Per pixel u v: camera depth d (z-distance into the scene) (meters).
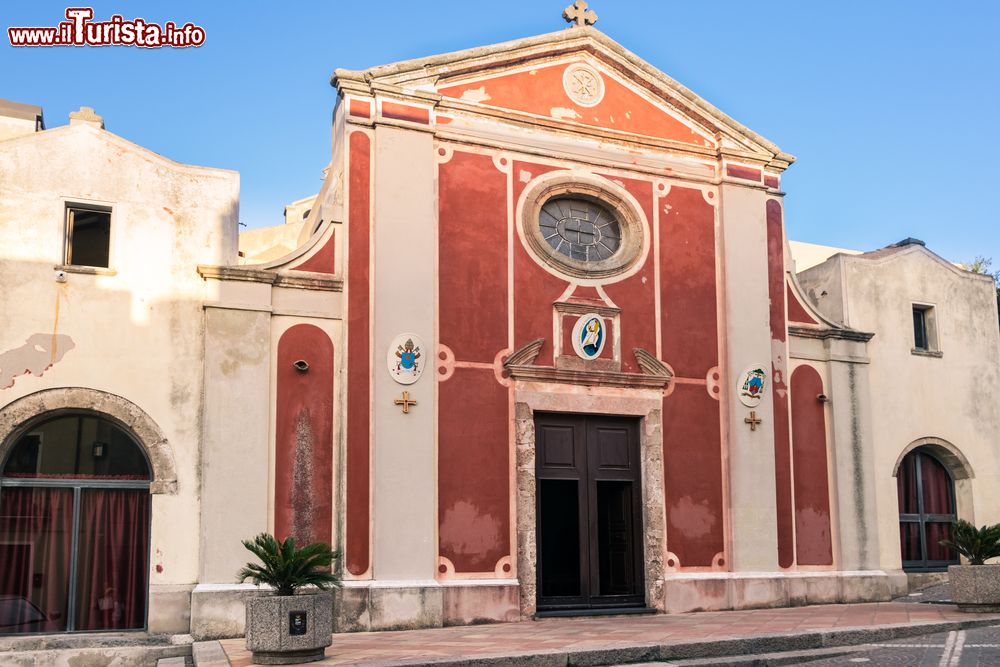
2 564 14.35
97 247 15.46
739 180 19.58
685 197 19.23
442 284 16.89
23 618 14.32
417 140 17.00
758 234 19.55
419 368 16.28
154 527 14.80
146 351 15.20
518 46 18.08
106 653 13.54
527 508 16.67
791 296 19.94
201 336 15.50
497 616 16.12
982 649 12.56
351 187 16.53
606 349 17.92
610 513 18.09
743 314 19.02
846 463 19.58
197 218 15.84
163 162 15.83
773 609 17.89
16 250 14.84
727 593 17.91
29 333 14.70
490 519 16.48
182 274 15.59
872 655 12.60
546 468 17.25
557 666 11.76
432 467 16.09
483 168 17.58
